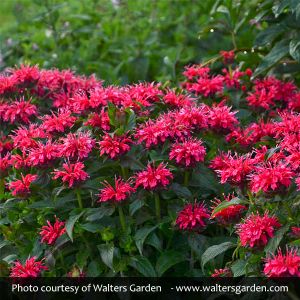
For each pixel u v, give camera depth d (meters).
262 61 1.39
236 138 1.21
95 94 1.18
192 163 1.07
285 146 1.03
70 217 1.06
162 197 1.12
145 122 1.13
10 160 1.16
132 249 1.08
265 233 0.96
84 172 1.05
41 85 1.33
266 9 1.44
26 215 1.15
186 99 1.20
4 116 1.25
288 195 0.97
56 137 1.16
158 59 1.95
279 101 1.36
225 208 1.05
